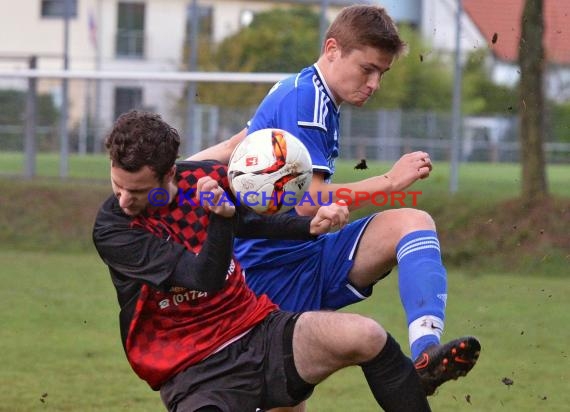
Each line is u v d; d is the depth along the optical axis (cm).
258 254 1122
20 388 1602
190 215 962
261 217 980
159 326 962
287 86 1120
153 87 4188
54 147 4194
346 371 1811
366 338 906
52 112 4209
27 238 3531
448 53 5125
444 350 943
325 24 4353
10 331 2080
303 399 966
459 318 2314
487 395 1619
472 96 5250
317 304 1134
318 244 1126
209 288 909
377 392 929
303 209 1073
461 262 3275
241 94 4106
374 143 5431
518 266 3209
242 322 964
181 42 6769
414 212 1088
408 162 1088
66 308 2356
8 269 2988
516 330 2183
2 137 4147
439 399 1591
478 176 4281
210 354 953
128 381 1664
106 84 4203
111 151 912
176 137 935
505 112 5175
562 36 4047
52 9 7681
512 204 3550
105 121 4194
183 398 948
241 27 5597
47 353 1875
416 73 5353
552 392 1639
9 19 7794
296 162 960
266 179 952
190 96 3941
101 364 1794
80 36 7412
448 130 5319
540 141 3666
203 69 5369
